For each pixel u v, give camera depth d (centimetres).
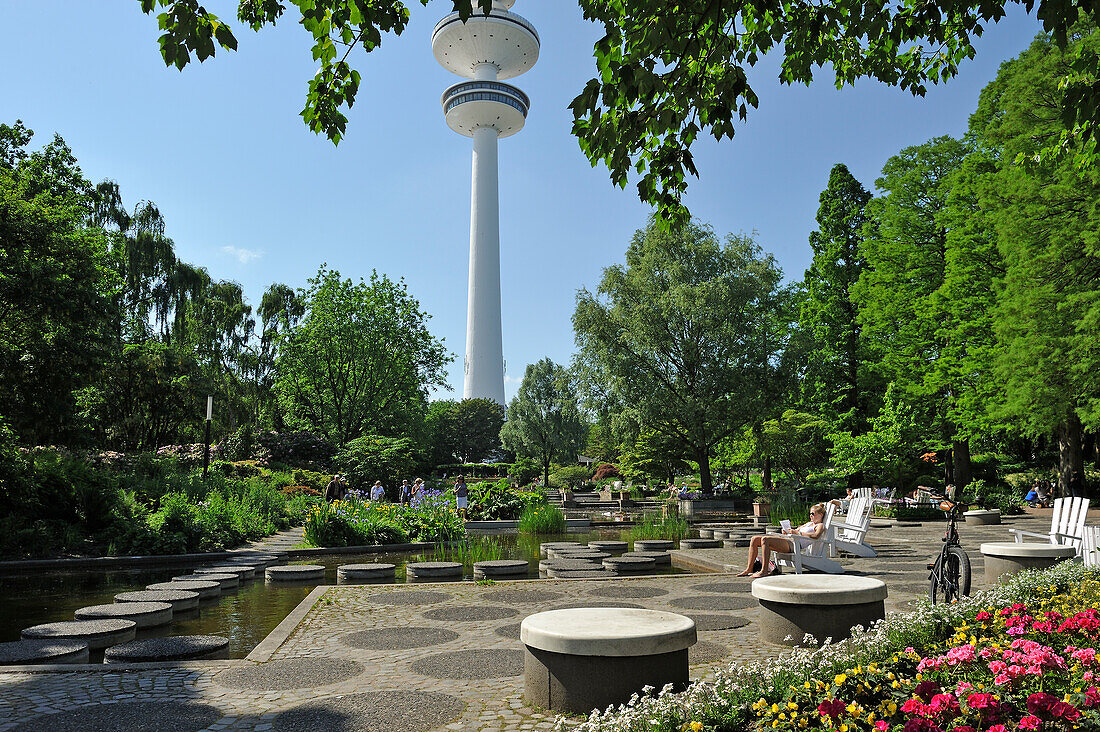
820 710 351
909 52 734
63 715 468
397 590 1034
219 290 5494
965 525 2264
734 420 3616
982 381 2684
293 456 4103
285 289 5928
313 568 1262
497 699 502
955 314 2878
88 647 696
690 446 3869
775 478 4469
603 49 577
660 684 466
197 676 567
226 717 465
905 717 356
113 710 478
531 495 2777
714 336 3516
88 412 3092
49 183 2438
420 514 1969
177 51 504
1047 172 2148
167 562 1484
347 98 598
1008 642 452
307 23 564
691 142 635
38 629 732
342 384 4741
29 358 2016
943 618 566
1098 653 412
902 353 3262
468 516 2581
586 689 459
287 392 4797
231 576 1154
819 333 4025
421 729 440
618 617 519
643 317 3628
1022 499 2931
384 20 543
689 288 3547
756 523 2558
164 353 3462
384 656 637
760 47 626
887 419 3045
